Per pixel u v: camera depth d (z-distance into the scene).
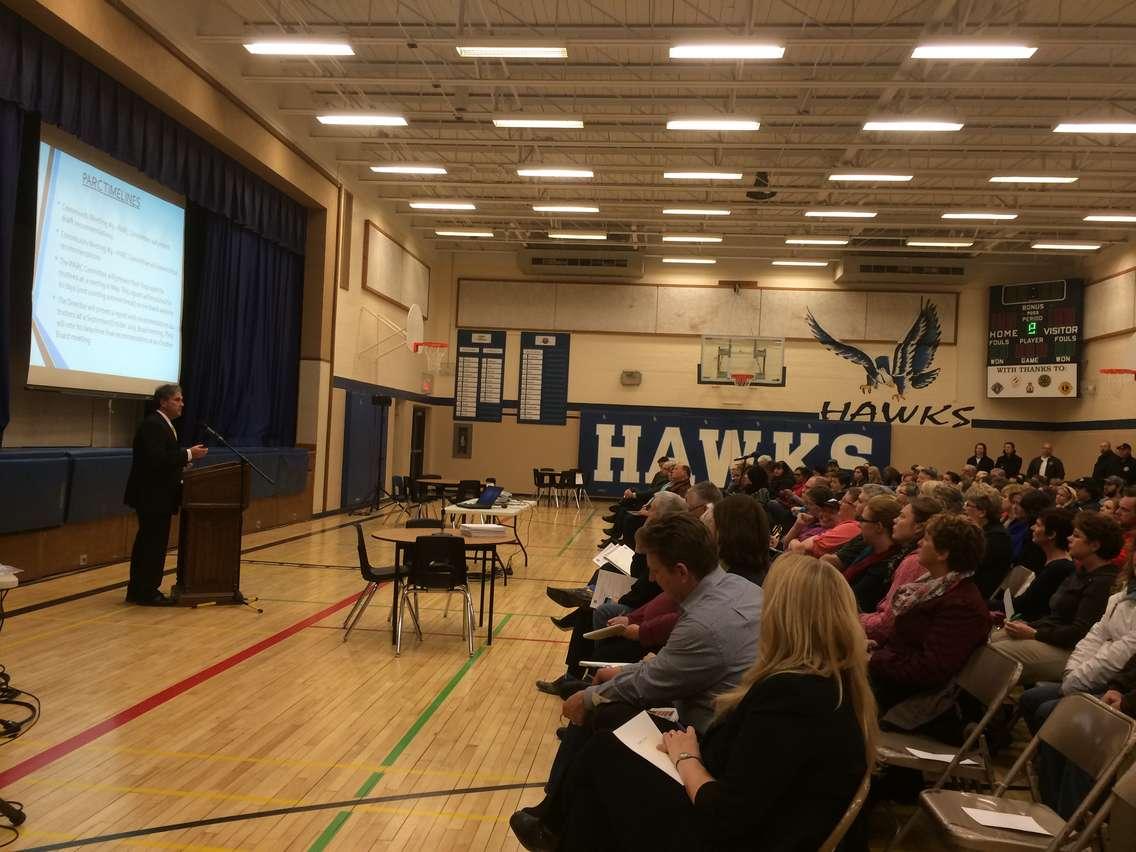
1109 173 11.61
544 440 19.42
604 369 19.28
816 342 18.77
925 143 12.07
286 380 12.69
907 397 18.48
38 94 7.18
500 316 19.41
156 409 6.54
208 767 3.49
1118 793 2.02
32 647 5.22
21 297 7.56
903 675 3.21
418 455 18.94
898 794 3.35
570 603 5.09
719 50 8.12
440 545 5.51
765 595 1.89
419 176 14.59
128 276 9.08
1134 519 4.61
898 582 3.80
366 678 4.93
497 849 2.85
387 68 10.88
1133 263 15.12
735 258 18.48
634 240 18.05
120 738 3.77
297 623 6.24
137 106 8.63
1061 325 16.98
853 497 5.49
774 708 1.73
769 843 1.71
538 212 16.11
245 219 11.03
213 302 10.69
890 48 9.66
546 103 11.70
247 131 10.40
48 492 7.03
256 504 11.30
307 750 3.73
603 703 2.56
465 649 5.72
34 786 3.22
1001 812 2.43
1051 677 3.80
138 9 8.02
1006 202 14.42
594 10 9.26
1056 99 10.64
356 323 14.53
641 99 11.48
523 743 3.94
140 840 2.82
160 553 6.54
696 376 19.06
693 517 2.58
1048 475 14.13
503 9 9.29
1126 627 3.18
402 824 3.03
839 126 12.02
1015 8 8.63
